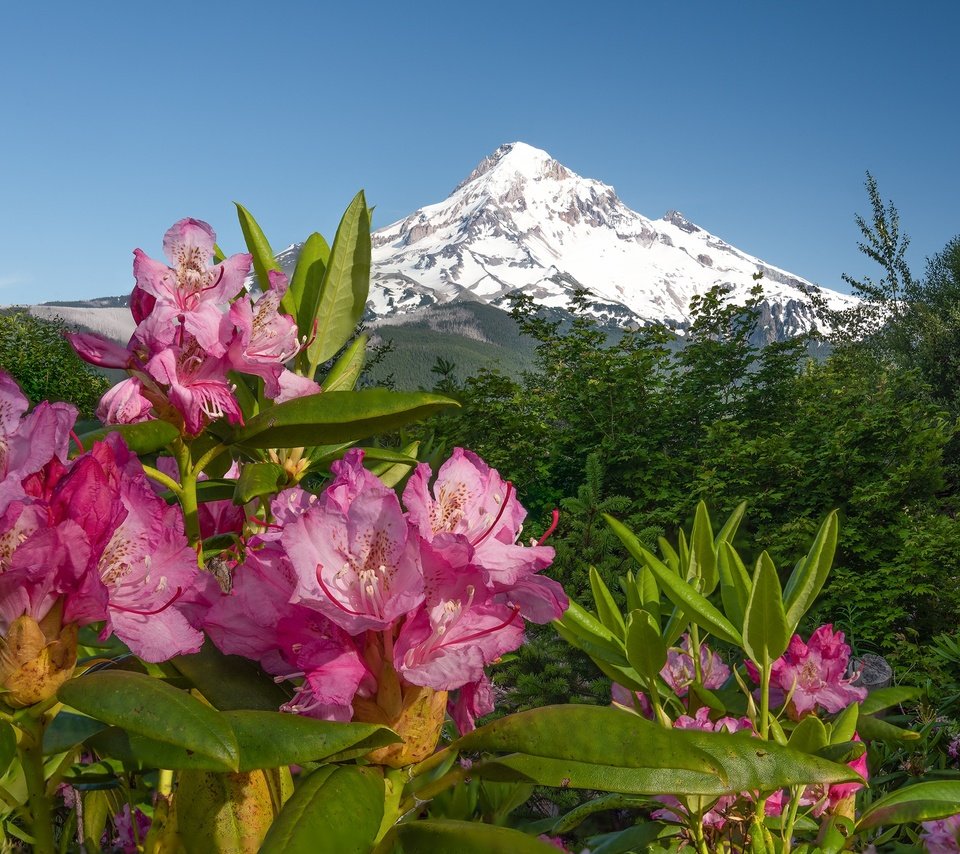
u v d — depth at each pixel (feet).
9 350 61.00
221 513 5.49
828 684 6.33
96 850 4.27
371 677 3.34
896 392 53.06
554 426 41.34
